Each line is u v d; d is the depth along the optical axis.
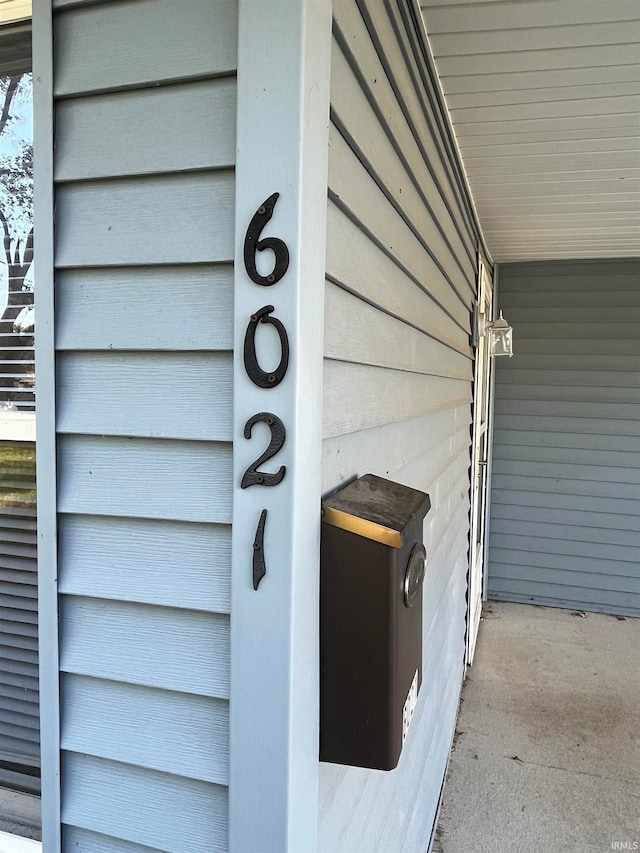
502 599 5.02
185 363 0.80
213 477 0.79
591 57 1.73
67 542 0.86
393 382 1.35
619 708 3.31
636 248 4.25
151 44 0.79
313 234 0.76
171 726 0.82
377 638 0.81
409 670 0.88
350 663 0.83
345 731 0.83
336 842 1.00
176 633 0.82
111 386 0.83
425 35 1.59
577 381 4.73
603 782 2.67
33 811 1.22
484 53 1.71
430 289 1.82
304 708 0.79
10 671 1.27
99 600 0.85
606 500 4.73
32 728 1.25
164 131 0.79
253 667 0.76
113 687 0.85
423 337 1.76
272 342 0.74
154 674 0.82
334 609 0.83
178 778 0.82
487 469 4.84
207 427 0.79
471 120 2.16
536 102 2.02
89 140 0.82
